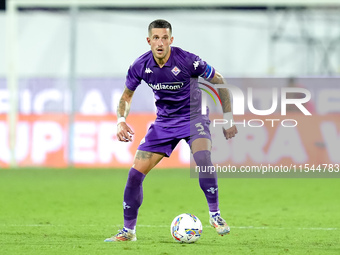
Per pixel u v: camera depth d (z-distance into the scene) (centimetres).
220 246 2750
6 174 7700
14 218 4041
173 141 2795
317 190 6209
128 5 8525
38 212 4428
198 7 10194
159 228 3503
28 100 8588
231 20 10125
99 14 10200
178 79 2714
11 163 8431
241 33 10119
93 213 4378
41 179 7112
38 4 8462
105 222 3819
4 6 11175
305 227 3581
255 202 5184
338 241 2975
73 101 8412
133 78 2791
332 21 10131
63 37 10194
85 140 8438
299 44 10106
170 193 5841
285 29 10112
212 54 10106
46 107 8588
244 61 10075
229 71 10081
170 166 8494
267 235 3200
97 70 10150
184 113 2786
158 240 2941
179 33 10144
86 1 8481
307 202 5203
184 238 2814
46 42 10194
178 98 2752
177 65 2700
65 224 3697
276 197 5584
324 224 3738
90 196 5541
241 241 2945
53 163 8488
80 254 2506
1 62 10331
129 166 8344
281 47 10112
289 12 10112
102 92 8481
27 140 8544
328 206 4900
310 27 10125
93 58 10169
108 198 5403
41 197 5425
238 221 3881
